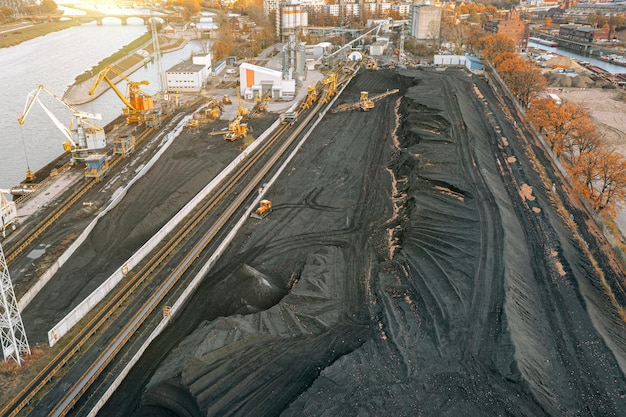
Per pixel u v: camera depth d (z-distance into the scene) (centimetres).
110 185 7719
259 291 5109
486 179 7256
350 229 6650
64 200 7206
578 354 4200
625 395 3788
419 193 6900
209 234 6350
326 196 7650
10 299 4919
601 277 5550
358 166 8806
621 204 7550
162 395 3878
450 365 3975
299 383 3959
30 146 10044
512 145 9275
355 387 3778
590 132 8781
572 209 7138
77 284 5409
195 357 4012
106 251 6034
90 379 4069
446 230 5881
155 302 5028
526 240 5909
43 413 3762
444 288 4897
